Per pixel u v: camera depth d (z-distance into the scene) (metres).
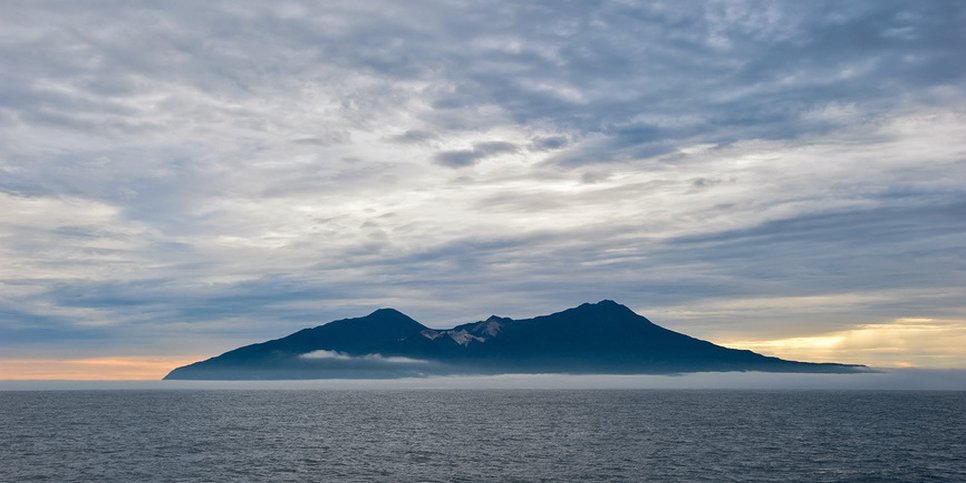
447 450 101.06
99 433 124.81
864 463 88.69
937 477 79.81
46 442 109.62
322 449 102.06
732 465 86.00
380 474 80.00
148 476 78.25
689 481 75.50
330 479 76.75
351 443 110.38
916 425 143.88
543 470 82.50
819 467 85.12
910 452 99.50
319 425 146.12
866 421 154.75
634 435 122.56
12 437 116.94
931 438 117.81
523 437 119.81
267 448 102.94
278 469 83.12
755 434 123.62
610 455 94.94
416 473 80.62
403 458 92.50
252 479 76.62
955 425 144.12
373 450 101.00
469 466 85.56
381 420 162.00
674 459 90.94
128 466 84.94
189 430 132.00
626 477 77.88
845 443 109.44
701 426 141.00
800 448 102.75
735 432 127.44
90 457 92.38
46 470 82.06
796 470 82.75
